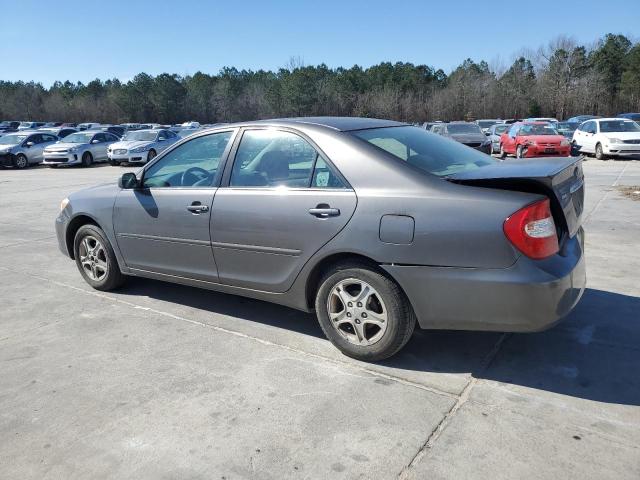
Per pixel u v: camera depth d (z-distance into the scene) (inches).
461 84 2945.4
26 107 3641.7
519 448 106.0
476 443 107.9
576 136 884.6
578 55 2819.9
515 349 148.8
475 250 123.3
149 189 183.9
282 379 136.1
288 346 155.6
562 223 131.9
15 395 132.6
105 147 1016.2
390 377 135.7
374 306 139.3
